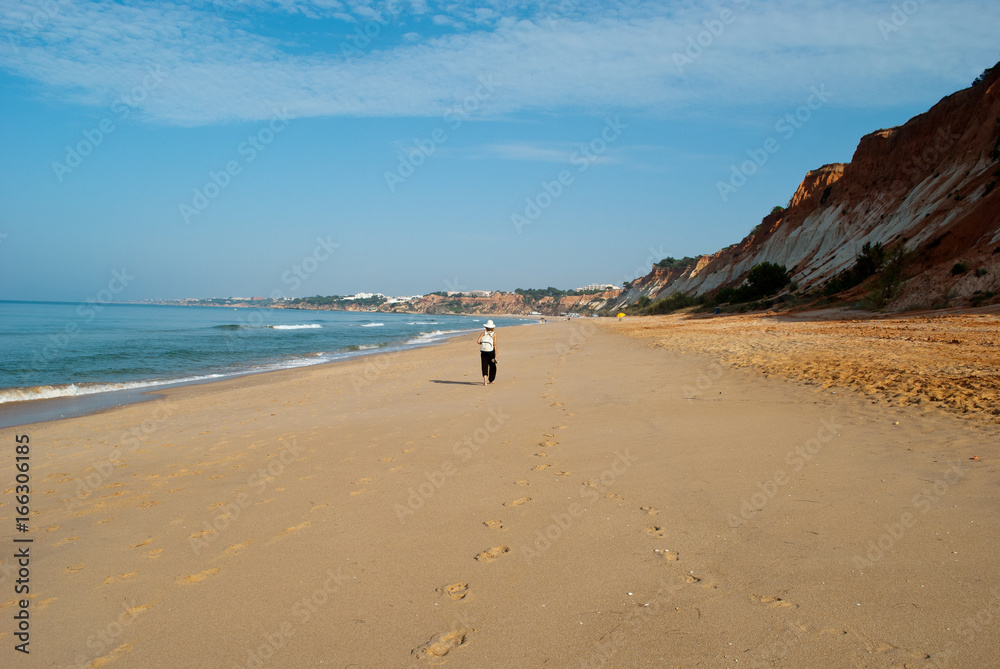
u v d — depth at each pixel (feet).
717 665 8.84
